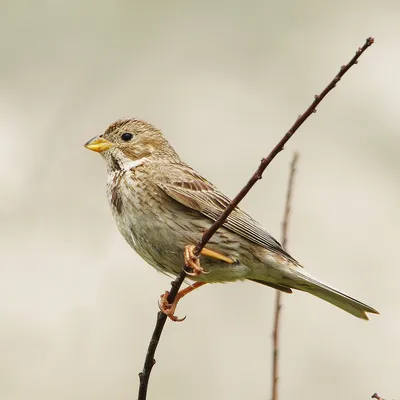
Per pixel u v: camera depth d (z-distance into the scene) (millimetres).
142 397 8750
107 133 11914
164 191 10820
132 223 11000
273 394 8586
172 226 10820
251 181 8406
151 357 8812
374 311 10625
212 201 10875
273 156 8188
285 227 9711
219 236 10773
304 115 7832
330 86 7605
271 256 10930
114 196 11273
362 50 7426
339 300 10852
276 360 8758
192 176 11211
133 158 11695
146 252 11172
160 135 12047
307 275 10898
